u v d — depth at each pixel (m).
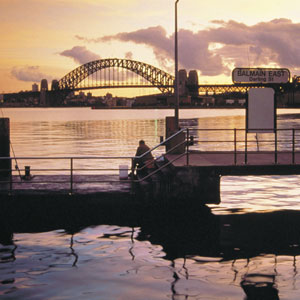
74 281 8.57
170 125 20.89
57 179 16.78
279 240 11.41
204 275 8.91
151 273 9.02
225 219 13.77
